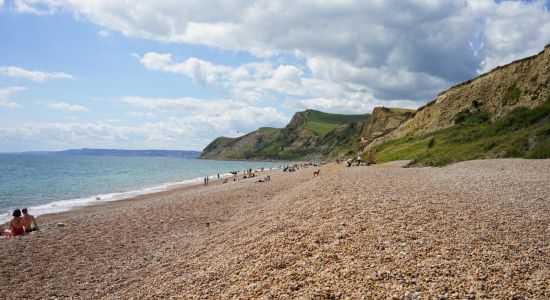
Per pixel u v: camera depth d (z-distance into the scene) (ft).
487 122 227.81
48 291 45.39
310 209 60.23
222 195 123.75
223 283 36.45
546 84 201.57
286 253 40.60
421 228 44.45
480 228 44.27
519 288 29.43
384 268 33.78
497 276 31.48
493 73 260.21
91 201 150.20
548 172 95.04
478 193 67.10
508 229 43.86
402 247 38.63
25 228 79.66
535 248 37.68
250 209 88.17
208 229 71.92
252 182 187.01
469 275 31.65
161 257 55.83
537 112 174.70
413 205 55.93
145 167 557.33
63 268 53.83
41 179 274.77
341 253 38.58
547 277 30.96
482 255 35.96
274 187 139.85
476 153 156.25
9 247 64.59
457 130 228.02
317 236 44.47
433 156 180.65
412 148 240.53
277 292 31.81
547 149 123.95
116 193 184.96
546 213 50.65
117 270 52.06
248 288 33.71
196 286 37.47
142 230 76.18
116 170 437.17
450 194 66.03
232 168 609.83
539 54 224.94
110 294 43.01
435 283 30.40
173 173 409.49
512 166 111.86
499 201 59.11
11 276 50.85
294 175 219.20
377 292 29.73
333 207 58.75
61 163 582.35
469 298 28.04
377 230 44.47
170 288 38.75
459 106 269.85
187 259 50.67
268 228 53.42
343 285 31.50
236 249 47.29
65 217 105.70
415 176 102.68
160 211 97.60
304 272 35.19
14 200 156.15
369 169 143.95
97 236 71.82
